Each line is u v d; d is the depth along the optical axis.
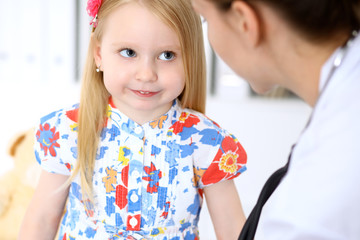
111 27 0.93
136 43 0.90
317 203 0.57
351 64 0.62
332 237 0.56
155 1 0.91
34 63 3.25
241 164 1.06
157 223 1.00
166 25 0.91
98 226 1.00
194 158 1.02
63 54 3.22
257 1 0.64
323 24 0.63
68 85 3.24
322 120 0.62
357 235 0.56
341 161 0.57
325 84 0.63
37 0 3.15
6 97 3.32
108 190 1.00
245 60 0.72
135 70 0.92
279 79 0.72
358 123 0.58
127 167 0.99
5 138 3.35
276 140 3.03
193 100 1.07
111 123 1.01
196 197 1.04
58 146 1.02
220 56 0.74
